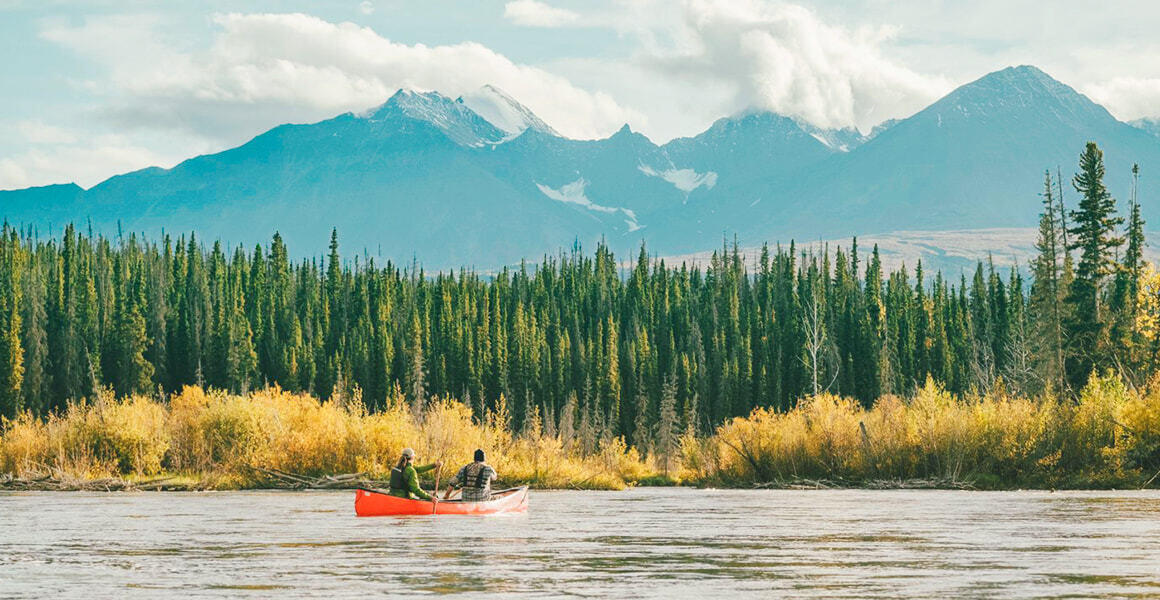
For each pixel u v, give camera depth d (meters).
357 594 19.02
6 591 19.44
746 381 133.62
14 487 52.81
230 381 132.25
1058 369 80.06
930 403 57.88
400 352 139.88
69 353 124.12
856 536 29.39
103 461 55.97
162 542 27.25
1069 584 20.34
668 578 21.02
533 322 148.88
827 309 146.38
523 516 36.25
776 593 19.27
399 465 36.19
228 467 55.75
